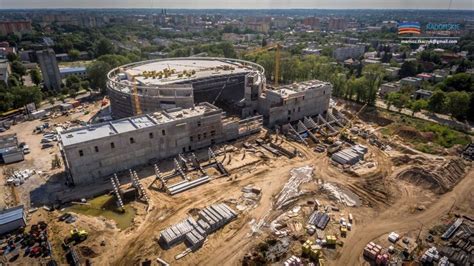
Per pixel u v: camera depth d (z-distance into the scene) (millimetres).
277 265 47562
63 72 175625
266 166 76938
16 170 75000
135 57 195000
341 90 135375
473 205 61594
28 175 72438
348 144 89625
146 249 50688
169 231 53125
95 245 51062
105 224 56656
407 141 91938
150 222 56969
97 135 71125
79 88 150250
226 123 94812
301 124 98188
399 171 73062
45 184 69250
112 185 68125
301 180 70250
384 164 77625
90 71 142750
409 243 51781
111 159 71625
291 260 47438
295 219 57594
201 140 85312
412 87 140125
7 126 101812
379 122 111062
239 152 84125
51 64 147625
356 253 49938
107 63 148375
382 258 47344
